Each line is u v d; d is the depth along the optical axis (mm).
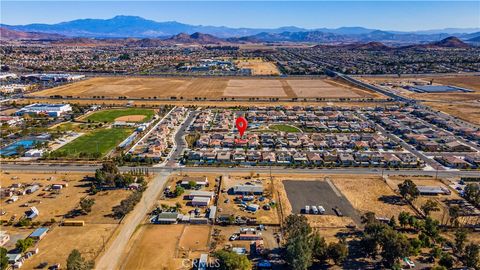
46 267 93438
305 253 90500
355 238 107688
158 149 177500
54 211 122125
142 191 136125
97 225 113562
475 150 185250
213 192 136375
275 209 124938
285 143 193750
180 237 107750
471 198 129500
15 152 177500
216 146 190000
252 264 95688
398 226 113062
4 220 116250
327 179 149875
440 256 96438
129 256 98188
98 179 141250
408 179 147000
